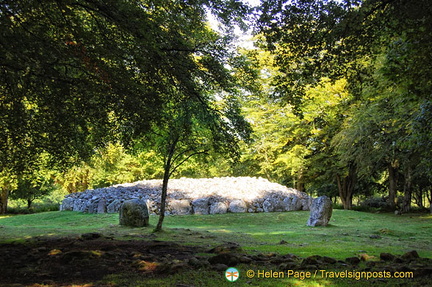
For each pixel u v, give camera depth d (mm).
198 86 9234
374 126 19203
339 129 22938
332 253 7109
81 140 8664
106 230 11953
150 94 7242
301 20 6922
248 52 8828
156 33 7426
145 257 5820
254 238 10234
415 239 10125
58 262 5445
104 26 7281
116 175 29281
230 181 22516
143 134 7992
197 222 16125
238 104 10422
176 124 9992
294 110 8344
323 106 22375
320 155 24469
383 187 30391
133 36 6945
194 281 4398
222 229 13406
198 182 22297
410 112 14875
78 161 9953
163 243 7758
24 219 18031
